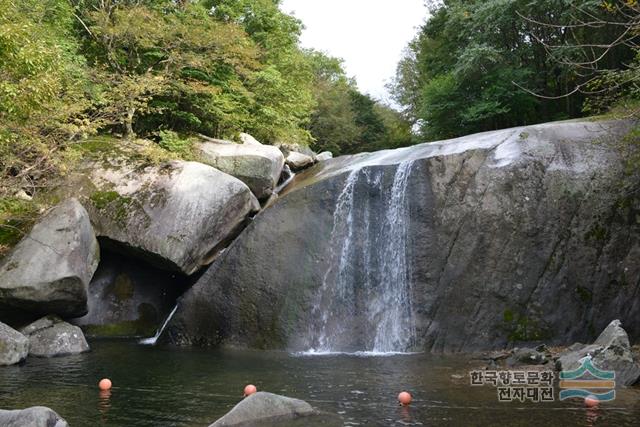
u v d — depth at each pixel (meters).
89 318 15.15
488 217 13.00
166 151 15.83
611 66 20.19
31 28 12.37
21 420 5.73
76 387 8.81
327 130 41.34
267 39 23.31
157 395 8.28
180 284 16.14
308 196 14.24
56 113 12.93
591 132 13.59
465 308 12.66
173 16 18.61
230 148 18.14
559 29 20.70
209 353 12.35
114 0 18.92
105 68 17.86
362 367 10.53
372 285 13.45
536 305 12.52
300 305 13.32
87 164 15.23
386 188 13.84
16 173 14.38
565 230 12.78
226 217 15.02
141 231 14.23
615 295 12.51
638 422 6.58
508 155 13.43
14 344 10.97
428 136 27.59
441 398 7.91
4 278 12.08
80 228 13.02
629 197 12.88
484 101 22.70
